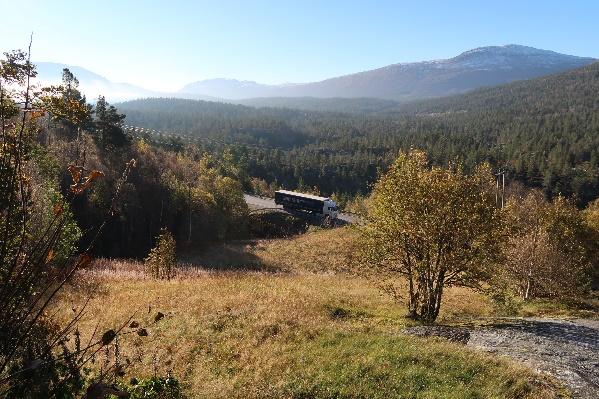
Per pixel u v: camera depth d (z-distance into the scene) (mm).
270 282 29641
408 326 19453
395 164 23078
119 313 17547
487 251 20859
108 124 59875
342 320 20375
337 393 11859
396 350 14469
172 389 10102
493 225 20516
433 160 147000
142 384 9367
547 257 32500
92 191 48812
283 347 15008
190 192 67438
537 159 140125
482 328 19047
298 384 12234
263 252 57375
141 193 60125
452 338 17078
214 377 12672
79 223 47844
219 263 51500
